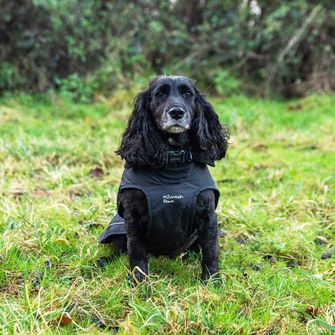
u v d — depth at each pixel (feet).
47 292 3.99
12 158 7.70
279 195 6.55
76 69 13.34
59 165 7.64
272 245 5.16
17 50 13.01
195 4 14.73
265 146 9.18
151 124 4.41
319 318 3.72
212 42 14.02
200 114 4.51
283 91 14.35
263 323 3.73
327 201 6.31
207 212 4.29
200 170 4.37
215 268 4.38
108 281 4.25
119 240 4.78
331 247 5.21
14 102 12.09
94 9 13.52
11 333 3.48
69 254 4.85
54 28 12.89
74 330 3.66
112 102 12.20
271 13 14.15
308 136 9.76
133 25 13.71
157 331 3.57
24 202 6.10
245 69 14.38
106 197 6.27
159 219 4.13
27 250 4.78
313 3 14.05
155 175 4.20
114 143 8.77
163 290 4.01
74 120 11.13
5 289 4.17
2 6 12.81
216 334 3.55
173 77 4.50
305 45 14.28
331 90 13.85
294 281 4.37
